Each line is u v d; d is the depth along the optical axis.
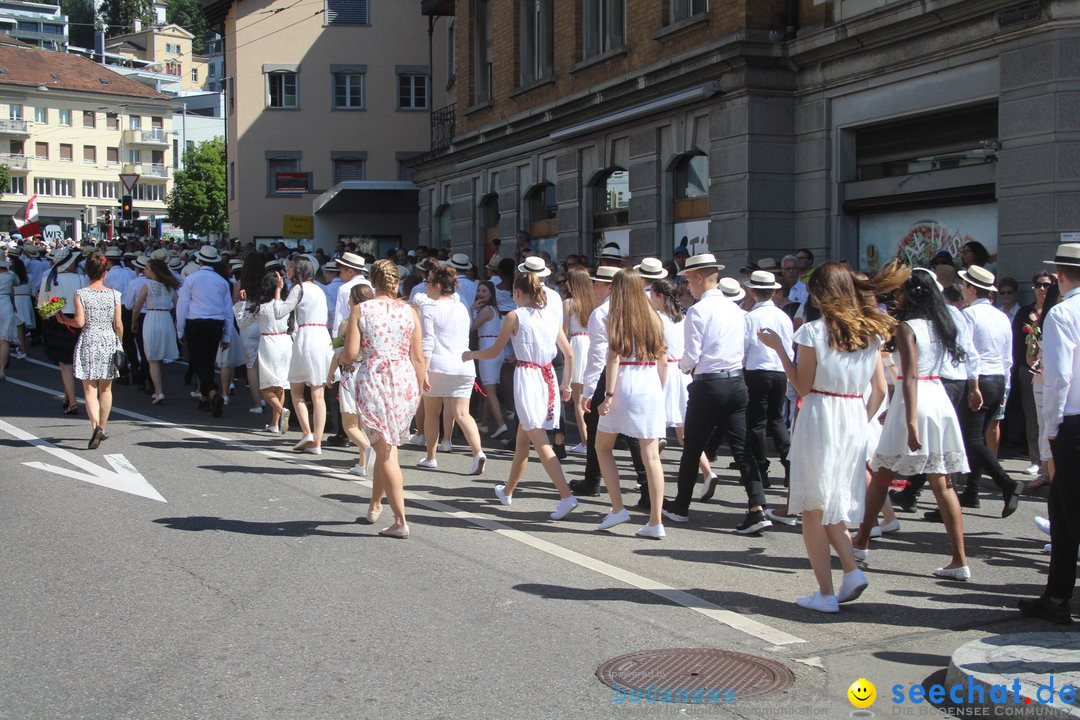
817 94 16.56
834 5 16.08
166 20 146.50
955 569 7.25
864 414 6.41
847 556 6.43
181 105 92.50
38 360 20.98
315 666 5.37
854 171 16.30
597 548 7.92
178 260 22.06
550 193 24.20
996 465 9.16
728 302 8.66
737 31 16.69
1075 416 6.15
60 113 85.50
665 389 8.93
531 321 8.89
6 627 5.89
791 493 6.47
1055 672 5.04
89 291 11.43
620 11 21.02
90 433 12.59
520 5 24.92
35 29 133.00
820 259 16.58
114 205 88.31
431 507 9.13
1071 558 6.29
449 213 29.78
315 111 43.91
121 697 4.96
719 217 17.61
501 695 5.04
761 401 9.12
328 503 9.11
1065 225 12.66
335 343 10.26
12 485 9.55
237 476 10.18
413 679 5.22
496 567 7.24
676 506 8.85
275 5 43.56
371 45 43.91
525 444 9.27
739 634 5.99
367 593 6.58
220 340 14.69
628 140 20.42
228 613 6.16
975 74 13.84
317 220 38.06
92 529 8.03
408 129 44.28
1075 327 6.17
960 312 8.84
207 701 4.93
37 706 4.85
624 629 6.02
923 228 15.14
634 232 20.20
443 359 10.63
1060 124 12.63
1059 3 12.50
